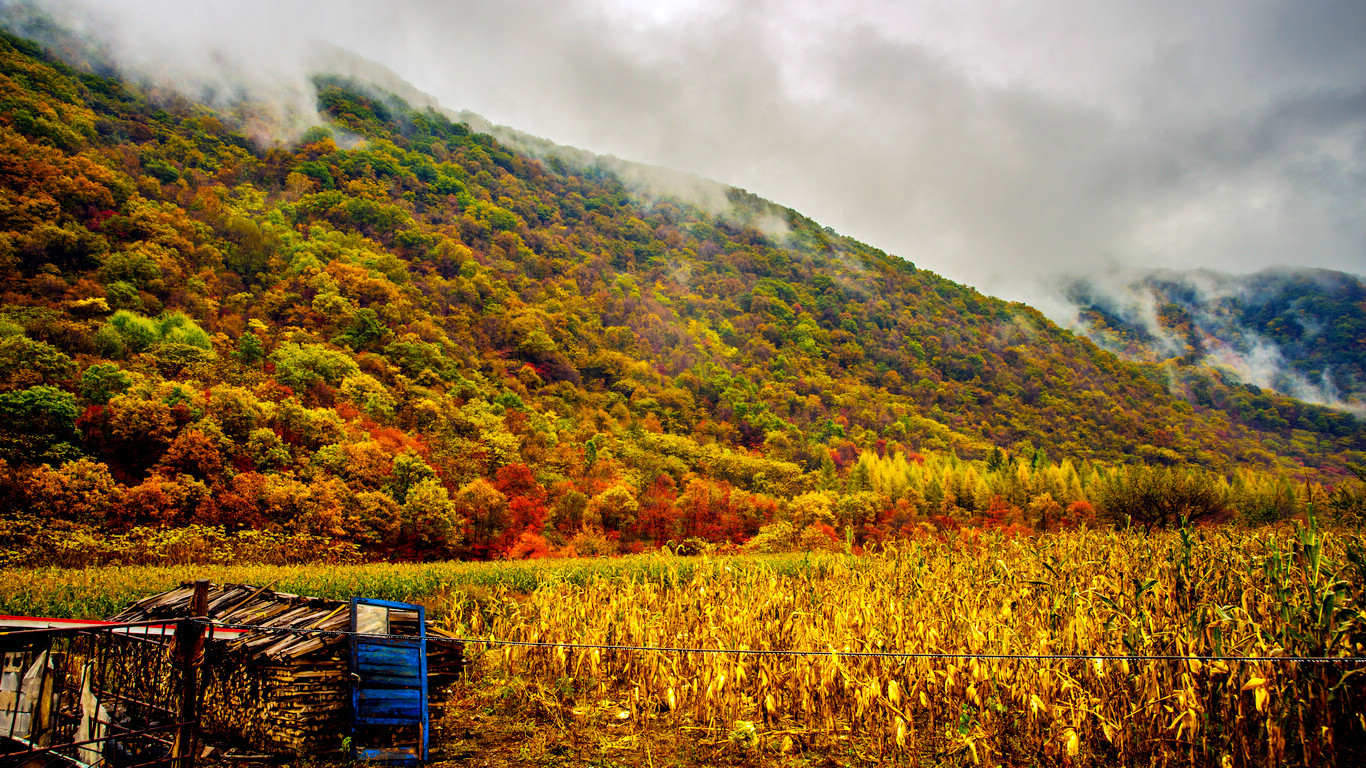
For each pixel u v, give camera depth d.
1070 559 11.41
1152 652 7.80
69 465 47.22
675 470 104.94
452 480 72.06
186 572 28.23
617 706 9.81
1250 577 8.84
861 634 9.39
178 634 6.75
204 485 50.28
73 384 63.59
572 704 9.95
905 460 136.00
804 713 8.94
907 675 8.64
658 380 167.50
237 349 94.06
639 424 131.50
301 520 50.03
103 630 7.52
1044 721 8.01
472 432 92.56
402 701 7.83
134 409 55.62
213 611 9.12
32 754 6.14
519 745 8.40
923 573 12.00
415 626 8.34
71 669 7.75
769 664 9.34
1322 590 7.16
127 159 143.62
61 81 161.62
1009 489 101.31
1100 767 7.28
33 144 123.31
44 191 111.06
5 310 78.56
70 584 22.36
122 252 109.62
